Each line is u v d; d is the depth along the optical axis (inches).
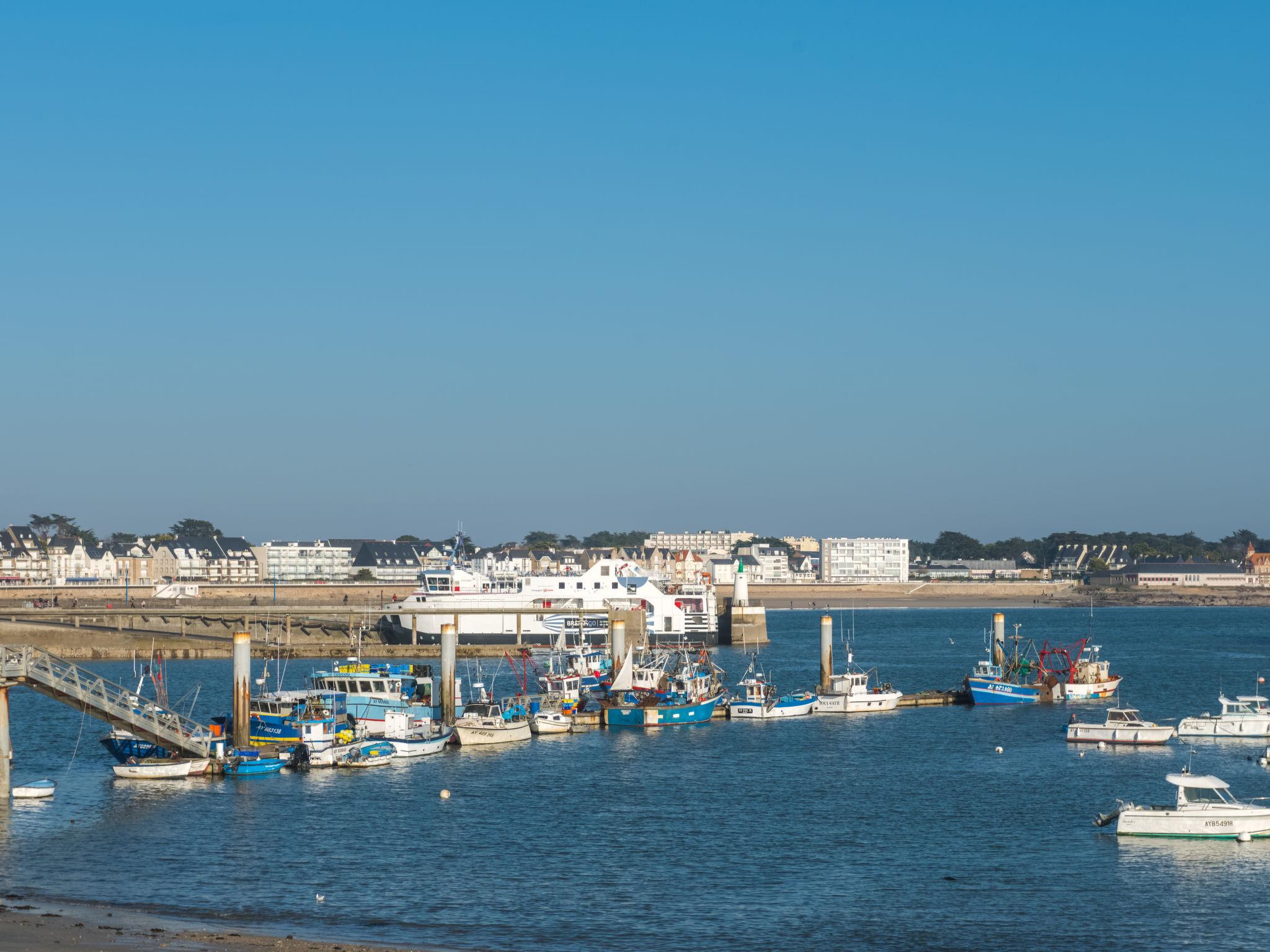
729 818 3427.7
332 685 4680.1
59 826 3275.1
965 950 2356.1
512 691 6451.8
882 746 4672.7
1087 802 3614.7
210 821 3339.1
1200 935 2427.4
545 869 2898.6
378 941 2365.9
